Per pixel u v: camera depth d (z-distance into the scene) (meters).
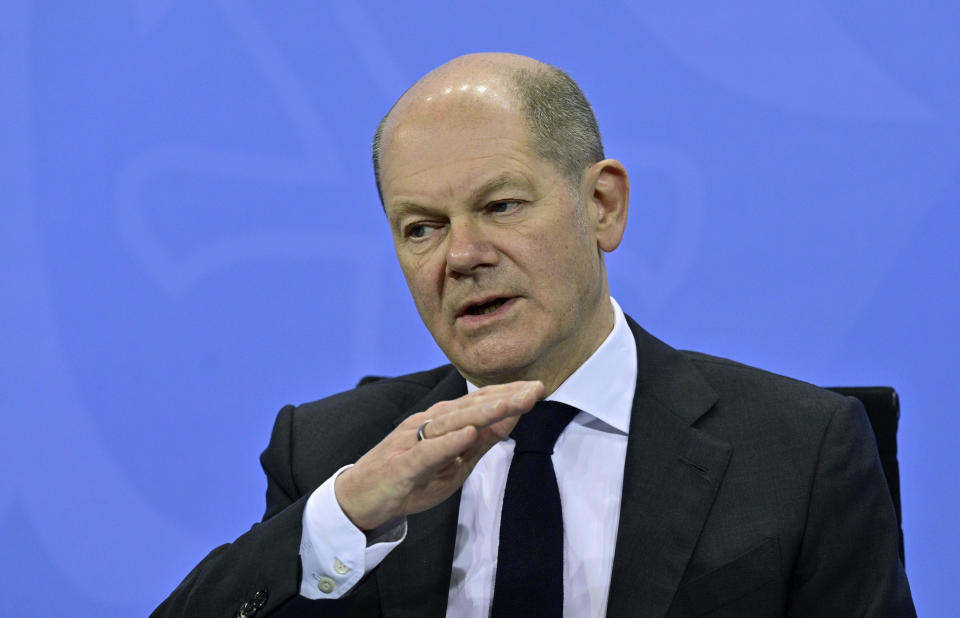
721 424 4.92
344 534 4.15
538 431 4.88
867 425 5.01
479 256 4.34
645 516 4.68
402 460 3.99
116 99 9.90
